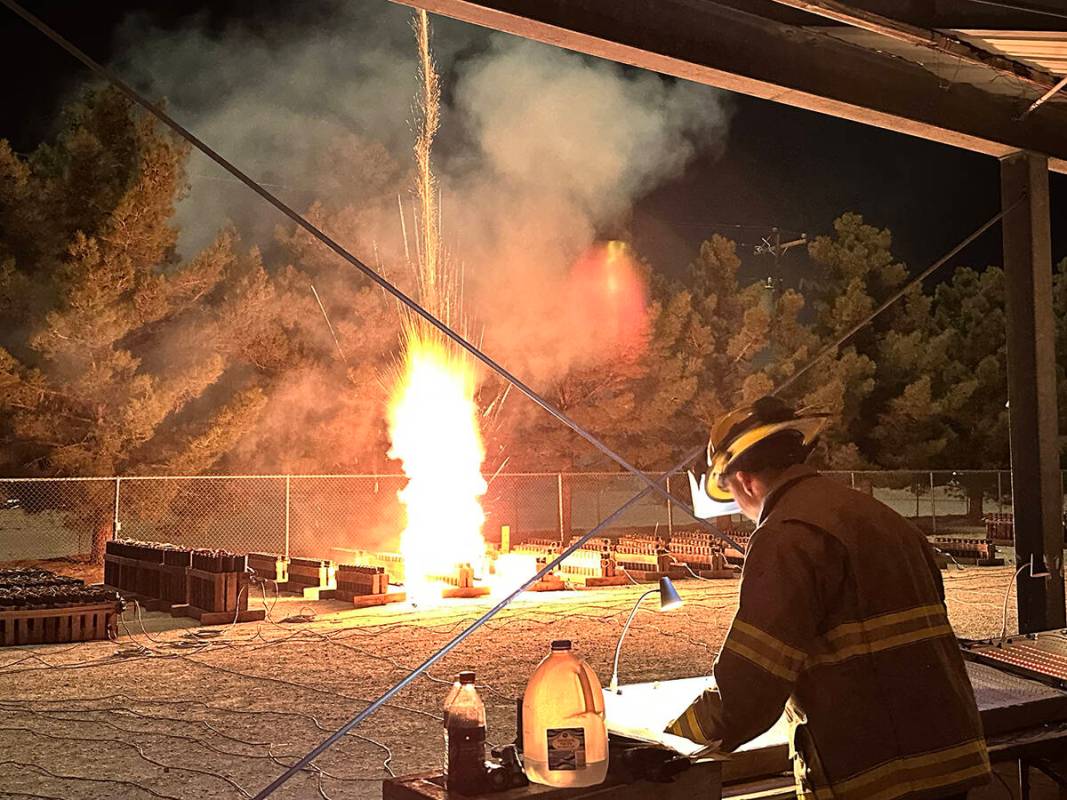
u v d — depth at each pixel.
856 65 5.49
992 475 33.81
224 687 8.98
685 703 3.37
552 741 2.32
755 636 2.42
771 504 2.70
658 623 12.75
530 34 4.55
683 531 29.00
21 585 13.55
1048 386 6.47
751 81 5.13
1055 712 3.46
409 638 11.79
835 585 2.51
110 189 19.92
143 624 13.10
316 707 8.13
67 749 6.83
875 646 2.50
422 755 6.63
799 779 2.59
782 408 2.79
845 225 33.34
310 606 14.88
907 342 32.66
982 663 3.93
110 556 16.39
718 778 2.50
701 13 4.92
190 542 23.02
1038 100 5.84
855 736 2.47
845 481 29.02
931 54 5.62
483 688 8.85
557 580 16.84
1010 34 5.01
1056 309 35.56
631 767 2.39
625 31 4.66
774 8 5.16
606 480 30.59
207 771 6.26
